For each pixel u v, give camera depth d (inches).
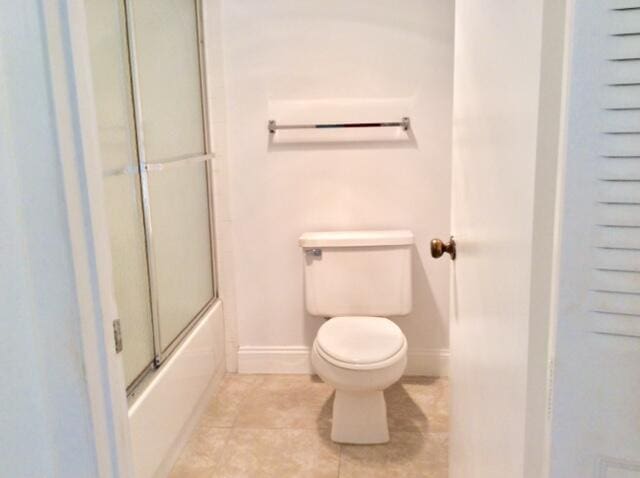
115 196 65.6
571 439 26.7
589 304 25.4
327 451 83.3
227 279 107.0
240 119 100.9
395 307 97.8
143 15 73.7
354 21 96.7
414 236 102.6
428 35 96.2
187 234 91.4
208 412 95.3
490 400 38.8
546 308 28.5
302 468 79.3
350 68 98.1
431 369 106.7
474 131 44.3
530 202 28.6
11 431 33.2
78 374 32.1
